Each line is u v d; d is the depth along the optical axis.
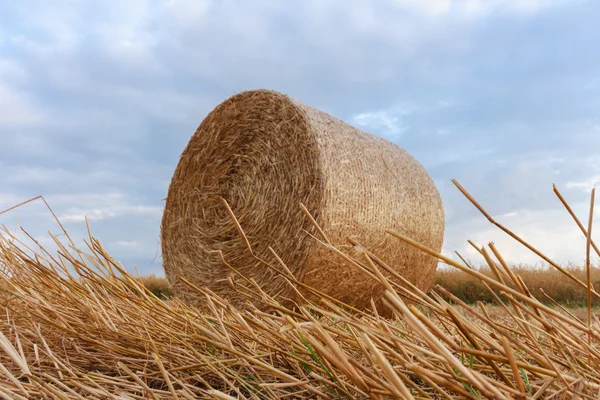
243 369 1.44
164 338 1.67
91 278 1.91
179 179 5.52
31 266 2.02
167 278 5.58
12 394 1.15
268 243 4.41
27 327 1.85
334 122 4.59
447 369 0.93
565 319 0.85
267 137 4.65
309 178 4.16
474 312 0.94
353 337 1.23
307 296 4.11
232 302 4.65
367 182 4.34
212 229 5.04
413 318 0.68
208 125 5.28
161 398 1.23
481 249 0.94
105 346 1.62
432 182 5.34
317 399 1.25
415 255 4.82
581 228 0.89
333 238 4.06
